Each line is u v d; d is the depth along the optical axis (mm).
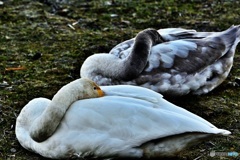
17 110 9938
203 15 14508
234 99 10469
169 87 10273
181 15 14531
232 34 11047
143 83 10141
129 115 7824
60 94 8062
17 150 8680
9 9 14828
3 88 10750
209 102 10336
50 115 7961
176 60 10398
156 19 14320
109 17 14469
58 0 15523
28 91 10664
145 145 7832
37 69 11617
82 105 8016
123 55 10484
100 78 10172
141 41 10352
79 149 7930
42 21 14172
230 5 15078
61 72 11508
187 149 8617
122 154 7887
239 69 11734
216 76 10766
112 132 7812
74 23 14117
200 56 10562
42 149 8156
